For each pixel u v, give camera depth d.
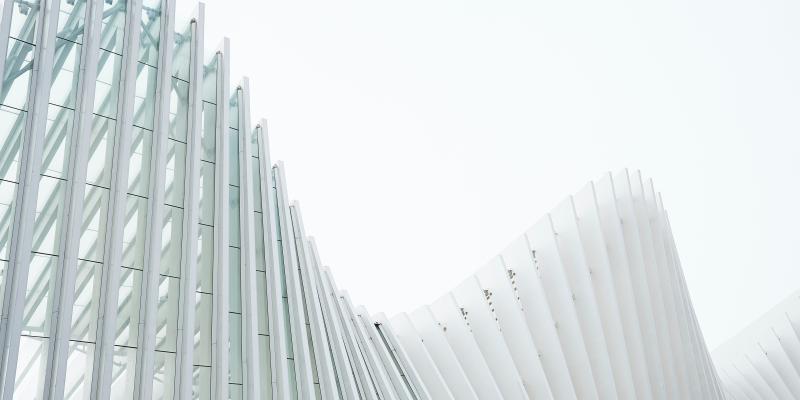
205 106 19.44
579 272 29.28
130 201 16.73
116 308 15.62
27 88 15.87
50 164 15.67
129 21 17.95
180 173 17.98
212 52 20.12
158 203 16.98
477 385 28.41
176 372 16.36
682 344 30.56
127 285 16.11
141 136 17.41
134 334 15.89
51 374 14.55
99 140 16.58
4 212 14.88
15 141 15.38
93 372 15.07
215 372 17.03
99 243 15.91
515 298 28.92
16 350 14.02
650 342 29.31
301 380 19.03
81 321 15.19
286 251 20.78
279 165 22.19
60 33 16.69
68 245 15.30
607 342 29.00
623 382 28.39
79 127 16.28
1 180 15.01
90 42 16.91
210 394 16.84
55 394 14.30
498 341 28.52
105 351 15.20
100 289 15.66
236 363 17.69
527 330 28.39
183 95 18.73
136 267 16.39
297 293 20.16
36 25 16.44
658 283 30.11
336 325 21.91
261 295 19.25
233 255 18.84
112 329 15.41
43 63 16.03
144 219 16.84
